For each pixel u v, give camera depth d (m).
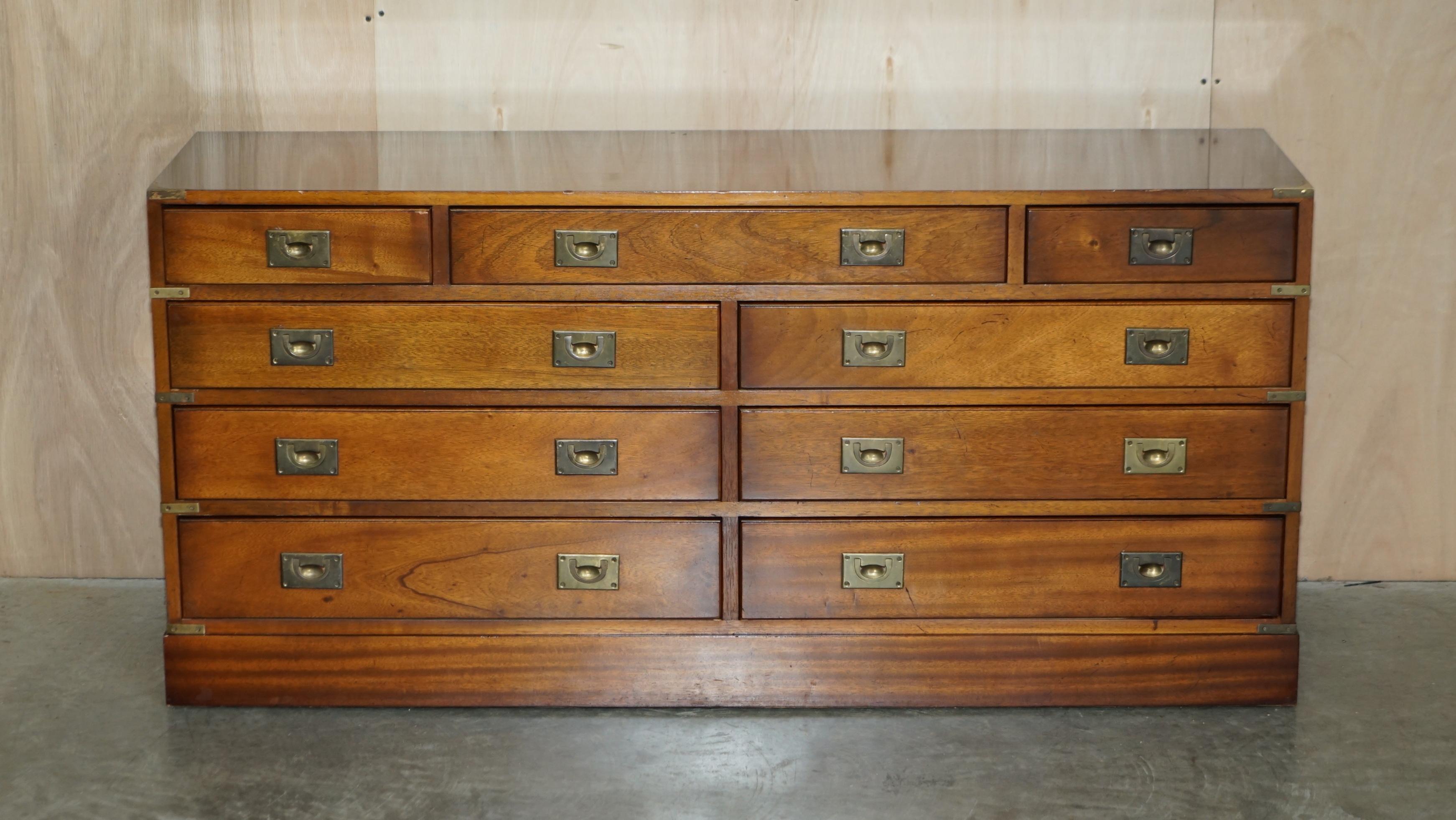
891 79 2.97
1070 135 2.88
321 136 2.88
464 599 2.44
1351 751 2.30
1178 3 2.94
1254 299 2.36
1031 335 2.36
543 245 2.34
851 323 2.36
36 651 2.72
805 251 2.34
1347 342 3.05
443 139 2.86
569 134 2.94
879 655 2.45
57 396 3.07
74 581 3.12
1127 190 2.32
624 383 2.38
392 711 2.46
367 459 2.40
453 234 2.34
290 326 2.36
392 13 2.94
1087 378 2.38
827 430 2.39
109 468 3.10
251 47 2.94
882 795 2.14
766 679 2.45
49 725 2.39
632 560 2.42
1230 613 2.44
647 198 2.32
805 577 2.43
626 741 2.34
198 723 2.40
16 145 2.97
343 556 2.42
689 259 2.34
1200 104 2.97
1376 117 2.96
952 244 2.34
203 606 2.44
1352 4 2.92
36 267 3.01
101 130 2.96
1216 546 2.42
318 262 2.34
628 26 2.95
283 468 2.40
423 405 2.39
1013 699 2.46
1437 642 2.79
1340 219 3.00
